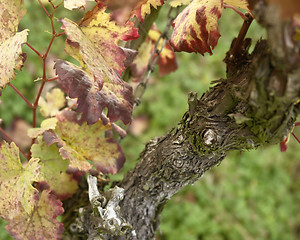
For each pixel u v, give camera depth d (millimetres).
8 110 1258
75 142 605
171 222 1459
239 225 1544
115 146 614
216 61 1825
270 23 377
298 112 468
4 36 515
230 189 1625
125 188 610
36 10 1216
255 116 467
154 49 704
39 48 1178
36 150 585
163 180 588
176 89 1707
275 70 418
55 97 673
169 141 575
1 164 544
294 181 1818
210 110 523
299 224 1685
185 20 548
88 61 470
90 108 506
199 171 571
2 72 498
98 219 571
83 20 495
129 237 606
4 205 536
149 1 528
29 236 550
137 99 710
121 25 490
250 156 1749
